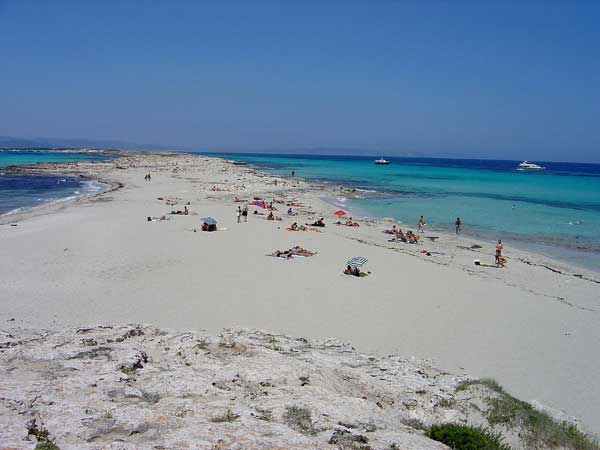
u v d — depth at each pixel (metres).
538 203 60.66
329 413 7.87
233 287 20.59
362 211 50.78
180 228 33.88
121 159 133.38
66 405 7.00
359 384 10.20
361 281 22.52
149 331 12.77
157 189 61.78
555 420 10.62
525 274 26.36
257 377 9.31
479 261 28.30
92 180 76.12
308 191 67.19
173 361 10.15
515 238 37.66
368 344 15.30
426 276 24.25
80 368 9.12
